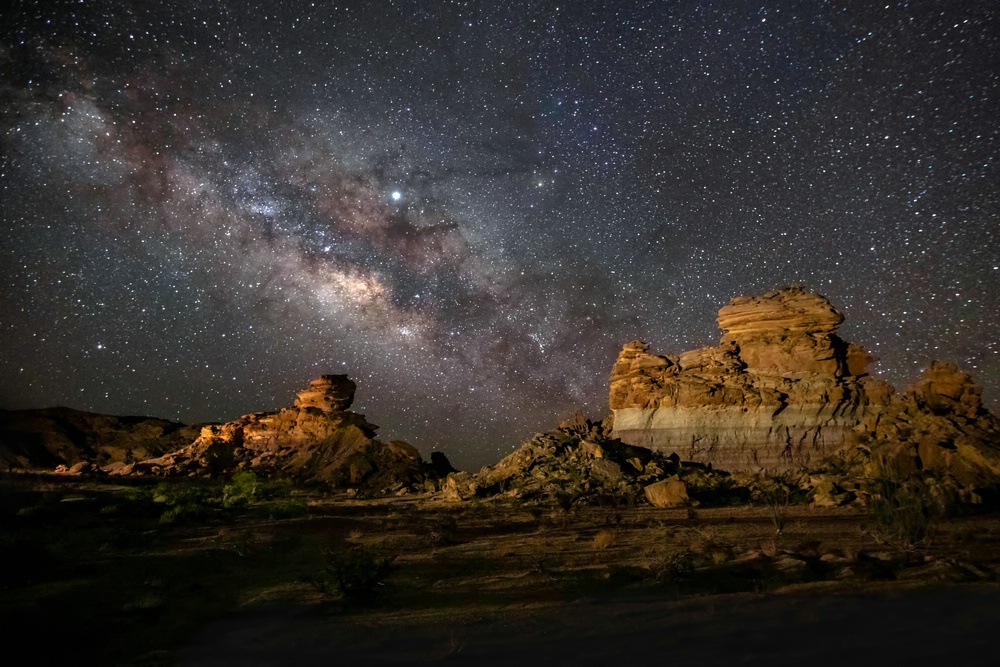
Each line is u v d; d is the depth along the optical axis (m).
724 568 15.73
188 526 26.17
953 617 9.55
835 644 8.28
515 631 10.33
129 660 9.85
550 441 45.19
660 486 34.34
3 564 16.23
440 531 24.08
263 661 9.45
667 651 8.46
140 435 67.19
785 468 40.84
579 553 19.53
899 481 32.09
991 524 23.86
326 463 52.38
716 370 45.19
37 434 63.31
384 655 9.37
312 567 17.83
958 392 38.28
